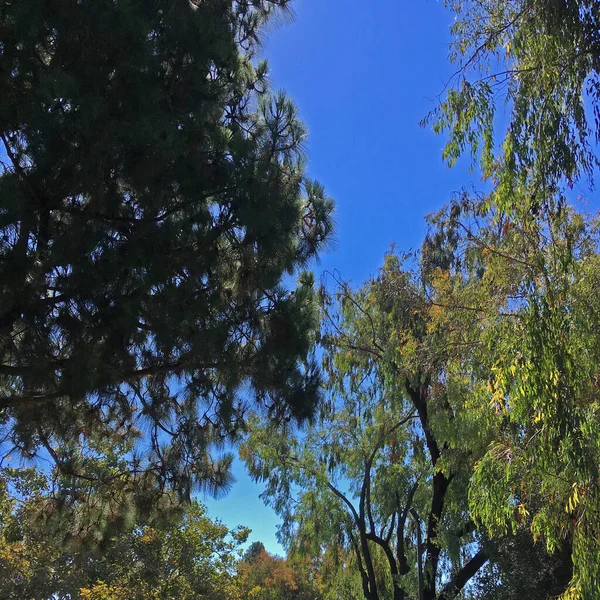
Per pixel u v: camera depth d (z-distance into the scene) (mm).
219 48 7707
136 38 6465
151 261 6484
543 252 7582
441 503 16328
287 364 7738
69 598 16875
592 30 6273
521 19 6922
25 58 5996
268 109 8188
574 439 6852
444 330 12555
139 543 18547
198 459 8125
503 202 7305
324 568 19875
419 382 15500
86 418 7555
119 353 6465
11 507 15070
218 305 7305
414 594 16141
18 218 5340
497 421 9969
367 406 18203
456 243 15367
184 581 19016
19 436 6773
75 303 6098
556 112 6656
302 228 8320
